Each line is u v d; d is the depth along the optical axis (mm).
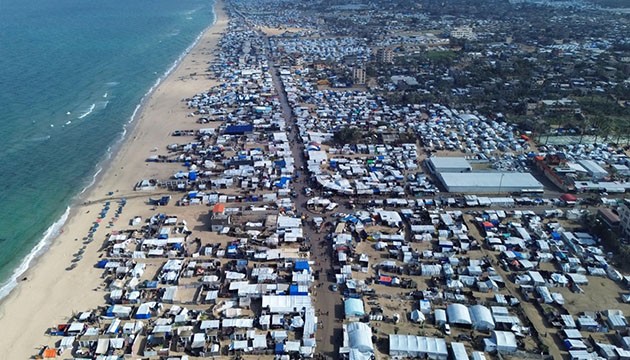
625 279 133875
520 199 177625
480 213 169750
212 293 129750
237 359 110250
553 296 127875
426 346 110812
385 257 146375
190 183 192875
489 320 118125
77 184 196750
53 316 124125
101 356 110375
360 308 122438
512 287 133125
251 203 178000
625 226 153250
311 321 118750
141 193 188375
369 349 110062
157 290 132250
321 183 188125
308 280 134000
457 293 130250
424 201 177125
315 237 156125
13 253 152875
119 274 139125
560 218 166875
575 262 141125
